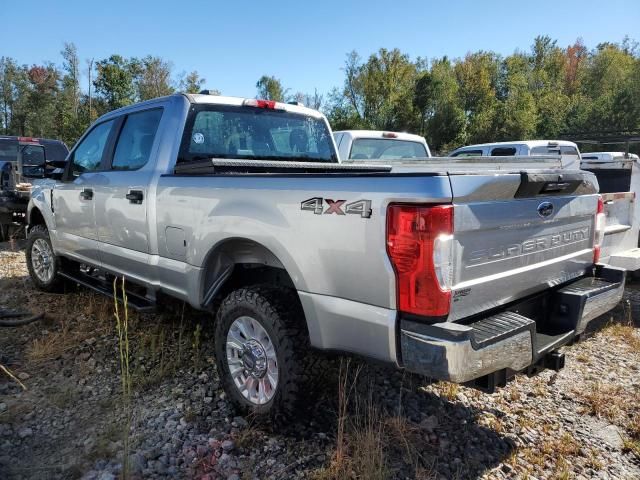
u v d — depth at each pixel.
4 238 9.84
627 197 5.50
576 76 64.94
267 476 2.66
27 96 62.44
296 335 2.88
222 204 3.25
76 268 5.68
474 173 2.47
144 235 4.00
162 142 3.95
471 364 2.30
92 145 4.98
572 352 4.47
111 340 4.43
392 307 2.43
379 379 3.72
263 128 4.45
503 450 2.98
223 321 3.25
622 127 35.06
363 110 53.19
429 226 2.29
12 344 4.39
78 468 2.69
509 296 2.82
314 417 3.09
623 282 3.49
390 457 2.84
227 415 3.25
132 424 3.14
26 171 5.62
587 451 3.02
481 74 45.59
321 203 2.66
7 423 3.15
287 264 2.86
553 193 3.08
